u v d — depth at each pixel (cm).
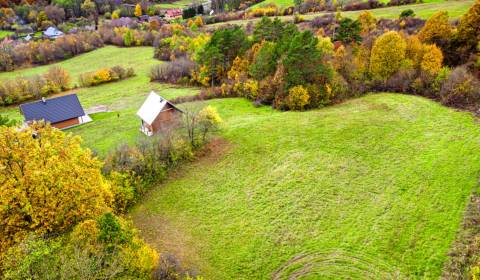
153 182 4934
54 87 10306
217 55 8831
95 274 2712
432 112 6031
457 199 4112
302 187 4638
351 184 4597
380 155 5088
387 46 7012
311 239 3853
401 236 3747
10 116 8950
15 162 3438
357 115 6247
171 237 4053
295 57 6775
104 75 10888
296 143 5591
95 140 6769
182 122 5803
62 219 3472
